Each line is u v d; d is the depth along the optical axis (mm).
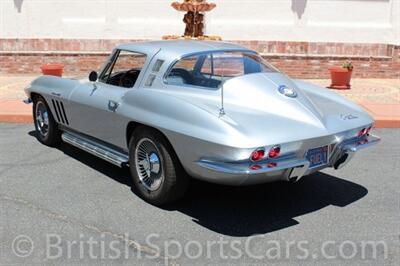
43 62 13078
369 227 4273
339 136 4426
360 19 13734
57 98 6012
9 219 4340
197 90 4500
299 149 4105
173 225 4266
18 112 8352
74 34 13656
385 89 11352
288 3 13578
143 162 4742
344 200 4902
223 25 13594
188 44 5129
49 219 4352
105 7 13570
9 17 13453
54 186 5176
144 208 4613
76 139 5887
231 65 4762
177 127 4188
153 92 4613
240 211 4594
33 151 6457
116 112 4887
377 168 5977
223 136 3893
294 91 4613
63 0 13516
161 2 13578
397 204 4812
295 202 4832
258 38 13695
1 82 11875
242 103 4340
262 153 3877
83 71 13125
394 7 13562
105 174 5570
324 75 13164
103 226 4227
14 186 5164
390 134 7758
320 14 13656
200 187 5160
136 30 13625
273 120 4176
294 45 13609
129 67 5145
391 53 13188
